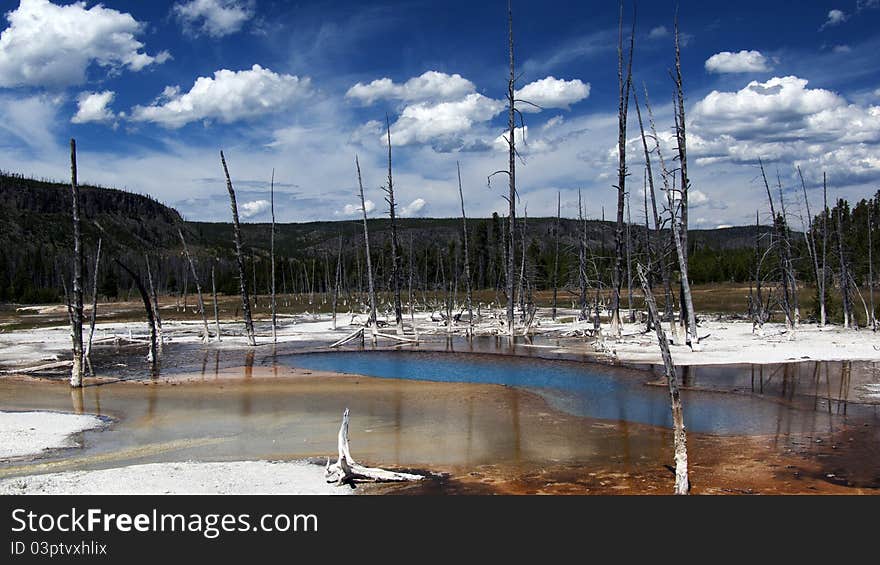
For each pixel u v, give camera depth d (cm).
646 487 1309
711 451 1588
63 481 1324
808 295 6084
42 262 14025
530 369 2991
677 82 3272
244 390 2519
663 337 1273
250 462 1497
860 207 7212
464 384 2583
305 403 2255
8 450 1642
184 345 4300
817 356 3031
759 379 2534
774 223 4156
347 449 1341
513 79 4128
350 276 10975
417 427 1886
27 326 6062
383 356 3628
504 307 7662
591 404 2175
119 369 3175
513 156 4219
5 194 18388
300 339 4619
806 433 1744
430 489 1300
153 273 13762
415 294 9125
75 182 2634
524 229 5859
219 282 13350
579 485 1325
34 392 2523
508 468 1462
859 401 2130
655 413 2028
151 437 1791
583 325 4822
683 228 3400
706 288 8462
